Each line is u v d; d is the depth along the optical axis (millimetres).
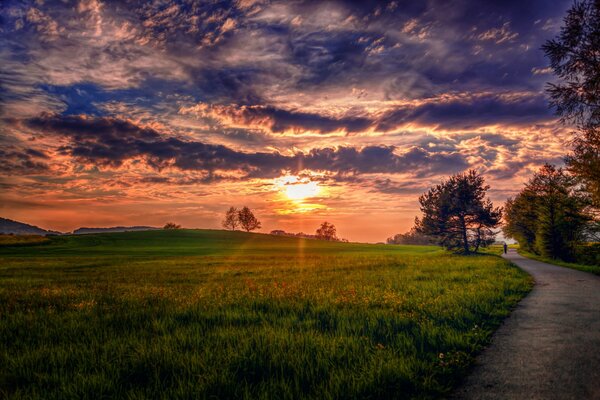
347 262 32375
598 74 15656
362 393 4289
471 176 49656
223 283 17328
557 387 4488
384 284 14852
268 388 4363
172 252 61656
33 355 5910
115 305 11070
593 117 16688
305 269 25484
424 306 9570
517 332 7293
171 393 4281
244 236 115875
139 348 5941
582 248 34156
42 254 57062
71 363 5551
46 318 9219
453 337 6547
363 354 5574
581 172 19578
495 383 4715
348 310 9273
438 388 4496
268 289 13844
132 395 4211
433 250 84938
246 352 5672
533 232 48062
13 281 20172
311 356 5492
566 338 6734
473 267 23406
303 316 8883
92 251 63750
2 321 8852
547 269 23922
